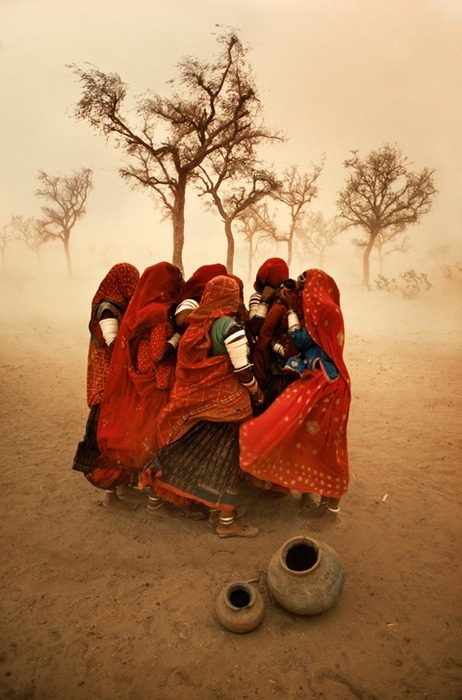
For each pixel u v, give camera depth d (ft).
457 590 8.72
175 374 10.13
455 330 41.39
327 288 10.20
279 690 6.78
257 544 10.12
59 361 27.43
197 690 6.79
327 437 10.00
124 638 7.68
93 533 10.46
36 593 8.65
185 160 70.95
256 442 9.43
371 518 11.04
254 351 10.95
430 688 6.78
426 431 16.43
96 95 61.21
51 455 14.34
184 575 9.18
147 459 10.22
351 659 7.28
